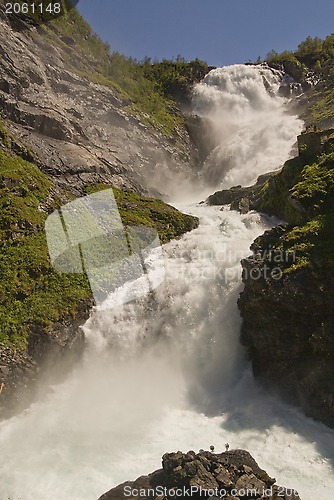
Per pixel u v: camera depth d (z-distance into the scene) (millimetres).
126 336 14547
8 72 25609
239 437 10781
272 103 49062
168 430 11109
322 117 33156
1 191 16750
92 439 10758
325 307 11938
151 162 31516
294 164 17953
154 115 38312
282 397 12320
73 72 32906
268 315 12789
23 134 22797
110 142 29609
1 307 13016
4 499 8797
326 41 58219
